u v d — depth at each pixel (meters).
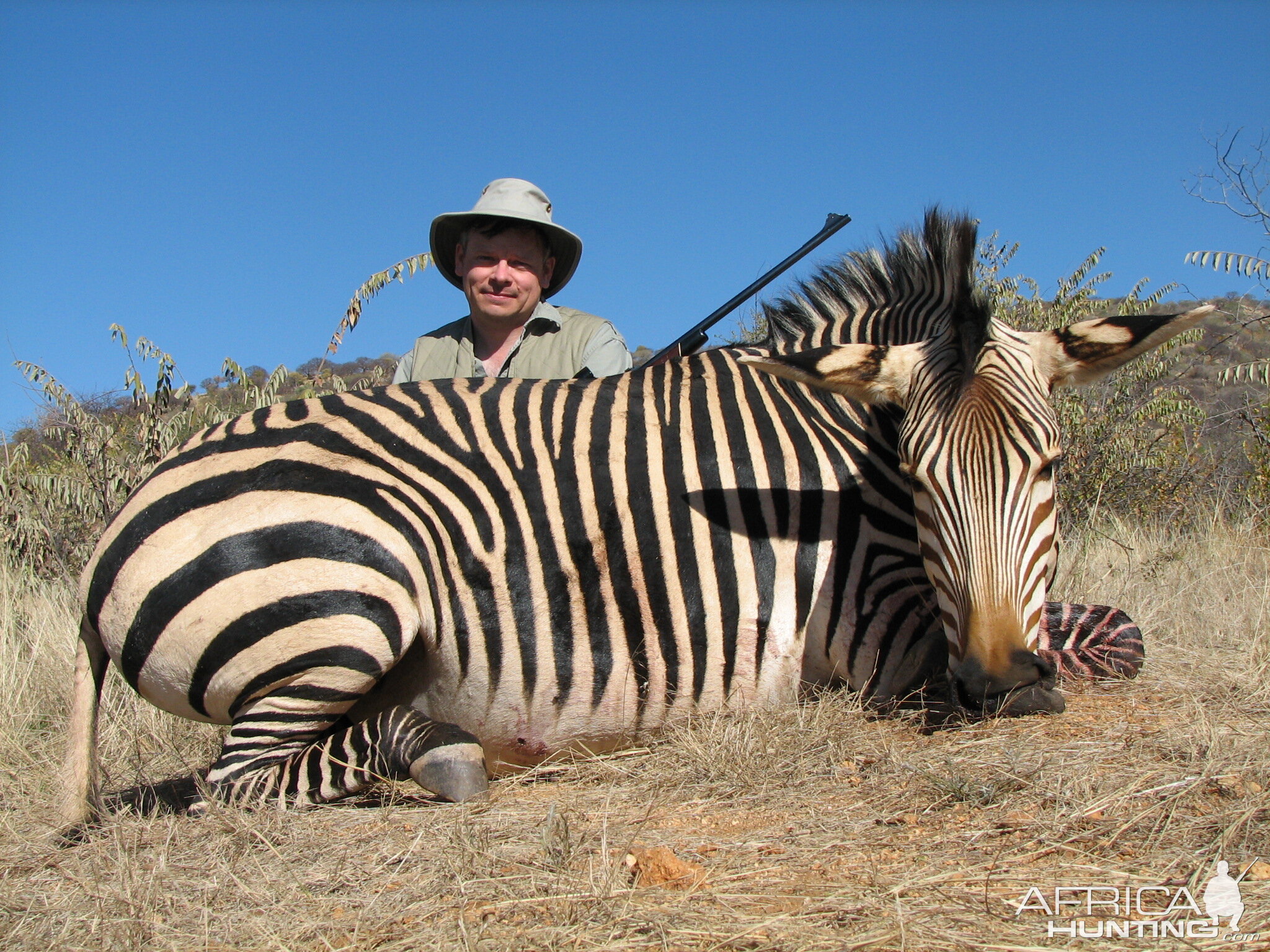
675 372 3.82
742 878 2.38
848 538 3.59
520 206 4.92
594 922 2.18
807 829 2.68
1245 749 2.99
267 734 3.20
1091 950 1.98
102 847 2.82
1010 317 8.23
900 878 2.31
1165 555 6.20
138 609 3.18
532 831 2.77
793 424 3.70
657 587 3.46
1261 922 2.04
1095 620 4.01
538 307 5.26
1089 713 3.48
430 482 3.36
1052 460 3.15
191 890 2.51
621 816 2.89
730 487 3.56
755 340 4.68
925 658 3.55
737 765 3.10
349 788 3.12
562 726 3.45
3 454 7.91
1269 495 8.18
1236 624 4.67
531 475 3.45
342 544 3.17
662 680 3.46
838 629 3.55
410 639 3.23
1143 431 8.53
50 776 3.67
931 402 3.25
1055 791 2.73
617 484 3.49
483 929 2.17
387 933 2.21
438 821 2.87
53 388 6.77
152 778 3.71
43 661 4.88
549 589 3.39
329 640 3.13
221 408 7.21
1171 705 3.60
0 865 2.81
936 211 3.85
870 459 3.65
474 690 3.39
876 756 3.19
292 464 3.27
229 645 3.15
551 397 3.67
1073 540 6.69
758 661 3.52
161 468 3.40
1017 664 3.01
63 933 2.30
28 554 7.04
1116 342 3.26
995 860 2.39
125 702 4.37
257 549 3.14
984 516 3.08
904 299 4.02
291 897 2.43
